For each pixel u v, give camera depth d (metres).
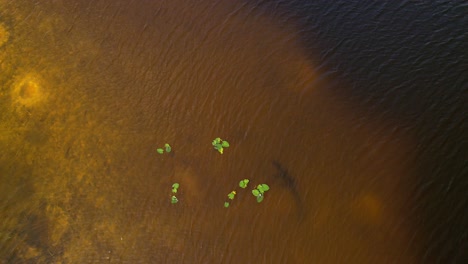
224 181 11.09
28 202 10.80
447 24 14.30
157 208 10.66
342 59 13.58
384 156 11.48
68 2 15.18
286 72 13.27
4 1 15.11
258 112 12.37
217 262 9.83
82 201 10.81
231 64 13.46
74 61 13.63
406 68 13.27
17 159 11.55
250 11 14.97
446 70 13.15
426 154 11.51
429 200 10.71
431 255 9.88
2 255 9.96
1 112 12.49
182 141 11.85
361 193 10.84
